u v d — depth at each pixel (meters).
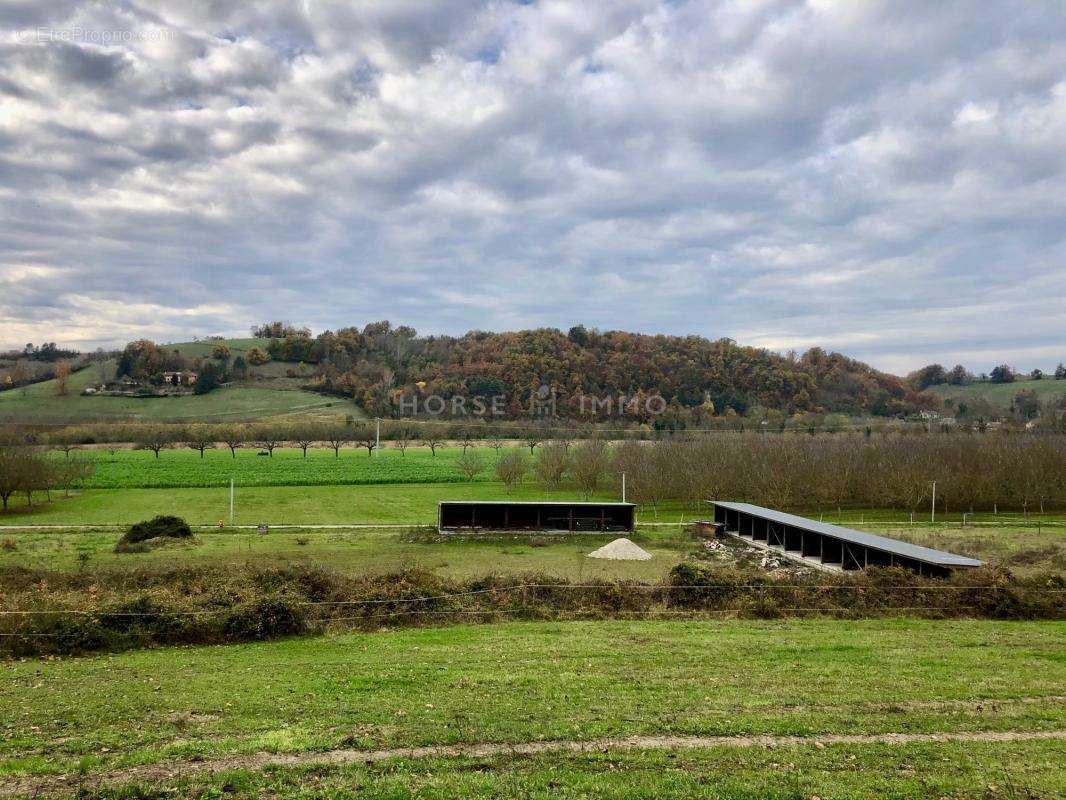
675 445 117.62
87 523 73.69
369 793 12.40
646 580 46.56
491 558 57.31
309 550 59.47
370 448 175.38
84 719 16.77
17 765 13.70
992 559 57.19
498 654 23.66
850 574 38.47
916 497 89.38
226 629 26.89
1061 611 31.64
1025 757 14.16
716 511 76.38
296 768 13.58
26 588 33.88
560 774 13.14
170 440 177.62
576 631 27.97
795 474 93.62
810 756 14.16
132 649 25.25
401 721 16.23
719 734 15.45
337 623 29.11
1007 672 20.97
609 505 72.31
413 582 33.59
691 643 25.33
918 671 21.06
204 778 13.07
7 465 81.81
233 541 63.56
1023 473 92.31
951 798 12.22
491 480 124.50
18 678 20.88
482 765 13.70
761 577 37.34
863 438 140.75
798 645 24.84
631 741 15.02
